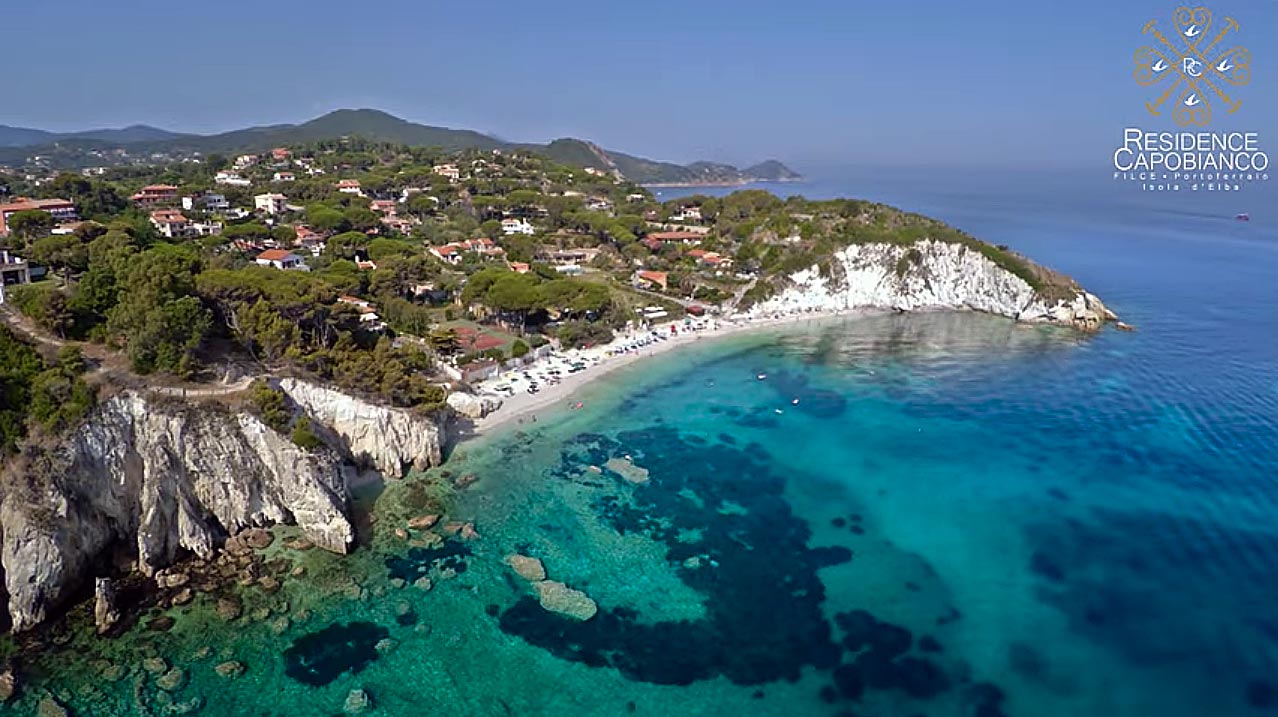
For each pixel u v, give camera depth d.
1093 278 171.38
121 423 53.94
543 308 115.94
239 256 118.94
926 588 53.38
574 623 49.03
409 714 41.03
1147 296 152.25
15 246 88.94
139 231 106.19
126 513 53.22
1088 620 49.22
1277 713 40.75
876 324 135.25
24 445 49.28
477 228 175.00
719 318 134.38
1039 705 42.09
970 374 103.75
